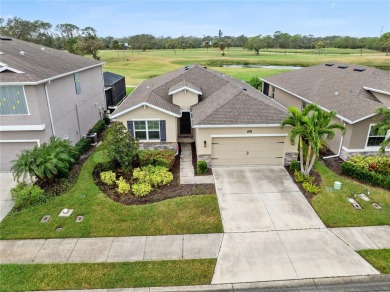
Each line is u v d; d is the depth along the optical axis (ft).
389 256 32.99
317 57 326.85
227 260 32.65
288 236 36.47
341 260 32.55
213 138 52.65
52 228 37.81
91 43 252.21
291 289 29.04
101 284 29.53
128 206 42.42
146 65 258.16
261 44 391.86
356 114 54.60
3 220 39.50
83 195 45.09
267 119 51.90
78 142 65.10
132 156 51.57
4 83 46.88
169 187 47.57
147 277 30.35
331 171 53.36
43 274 30.63
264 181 49.47
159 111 57.52
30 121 50.78
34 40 294.46
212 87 72.33
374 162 52.54
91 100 80.28
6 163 54.08
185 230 37.55
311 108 46.16
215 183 48.80
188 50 474.08
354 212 41.04
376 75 75.77
